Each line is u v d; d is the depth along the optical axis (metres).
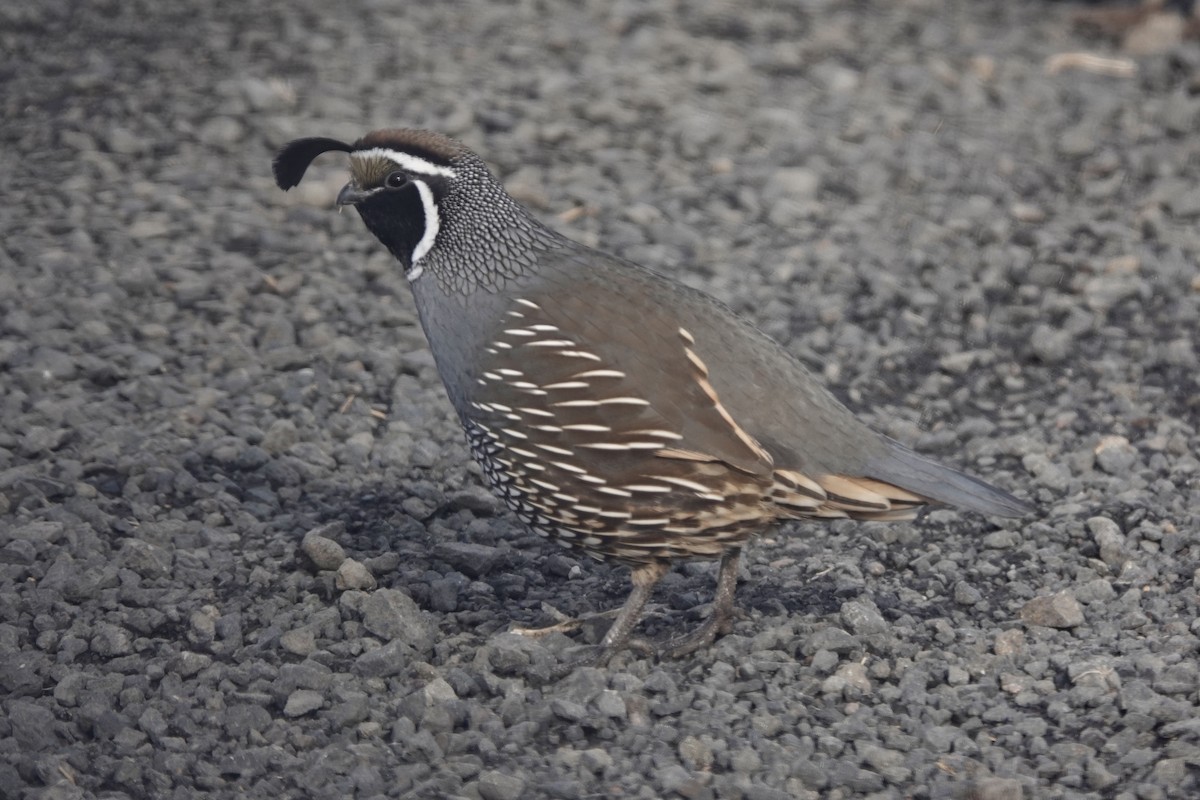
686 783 8.05
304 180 15.09
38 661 9.18
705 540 9.09
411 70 17.34
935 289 14.00
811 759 8.34
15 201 14.68
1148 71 18.38
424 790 8.12
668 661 9.47
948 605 10.07
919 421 12.42
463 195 9.41
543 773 8.27
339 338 13.07
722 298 13.65
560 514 9.19
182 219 14.48
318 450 11.65
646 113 16.77
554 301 9.13
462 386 9.32
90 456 11.23
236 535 10.59
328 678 9.01
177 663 9.14
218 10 18.89
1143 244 14.55
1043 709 8.78
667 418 8.80
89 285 13.36
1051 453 11.83
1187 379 12.64
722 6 19.78
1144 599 9.91
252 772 8.38
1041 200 15.47
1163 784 7.97
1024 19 20.23
